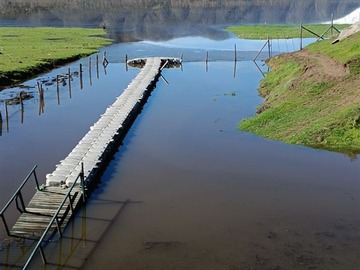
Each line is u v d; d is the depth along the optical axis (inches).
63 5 5610.2
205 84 2000.5
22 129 1368.1
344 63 1555.1
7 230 765.3
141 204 875.4
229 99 1713.8
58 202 856.9
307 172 1013.2
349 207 862.5
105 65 2452.0
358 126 1187.9
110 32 3767.2
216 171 1022.4
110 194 916.0
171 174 1009.5
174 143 1210.6
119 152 1149.1
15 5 5447.8
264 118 1362.0
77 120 1467.8
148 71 2142.0
